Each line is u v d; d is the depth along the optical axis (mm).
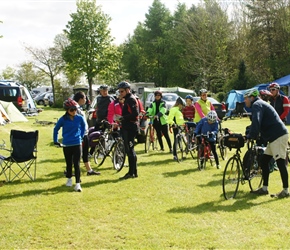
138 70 57219
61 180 7438
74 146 6699
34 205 5785
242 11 40156
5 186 6965
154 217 5188
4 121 18609
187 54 46750
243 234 4559
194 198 6086
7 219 5160
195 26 42625
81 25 36312
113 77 39938
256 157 6422
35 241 4430
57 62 47781
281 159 6016
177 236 4508
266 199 6008
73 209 5578
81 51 36438
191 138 9523
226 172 5980
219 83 38781
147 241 4375
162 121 10586
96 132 9094
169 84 53500
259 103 6004
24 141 7418
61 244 4344
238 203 5805
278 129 5961
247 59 37688
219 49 39438
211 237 4473
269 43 36781
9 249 4215
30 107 25859
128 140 7496
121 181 7285
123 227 4824
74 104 6656
